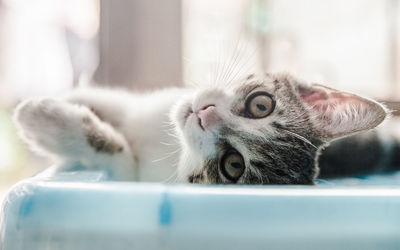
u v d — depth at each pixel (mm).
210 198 239
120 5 568
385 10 659
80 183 257
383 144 407
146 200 239
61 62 638
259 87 393
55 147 360
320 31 680
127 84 569
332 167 392
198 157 387
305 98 401
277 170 378
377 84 645
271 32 636
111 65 573
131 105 419
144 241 235
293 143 382
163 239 234
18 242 241
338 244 236
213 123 379
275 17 642
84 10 625
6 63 623
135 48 573
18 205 245
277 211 236
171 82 570
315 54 672
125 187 246
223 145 382
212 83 406
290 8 656
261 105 389
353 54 686
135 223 236
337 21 688
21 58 632
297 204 238
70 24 625
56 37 635
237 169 381
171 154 399
